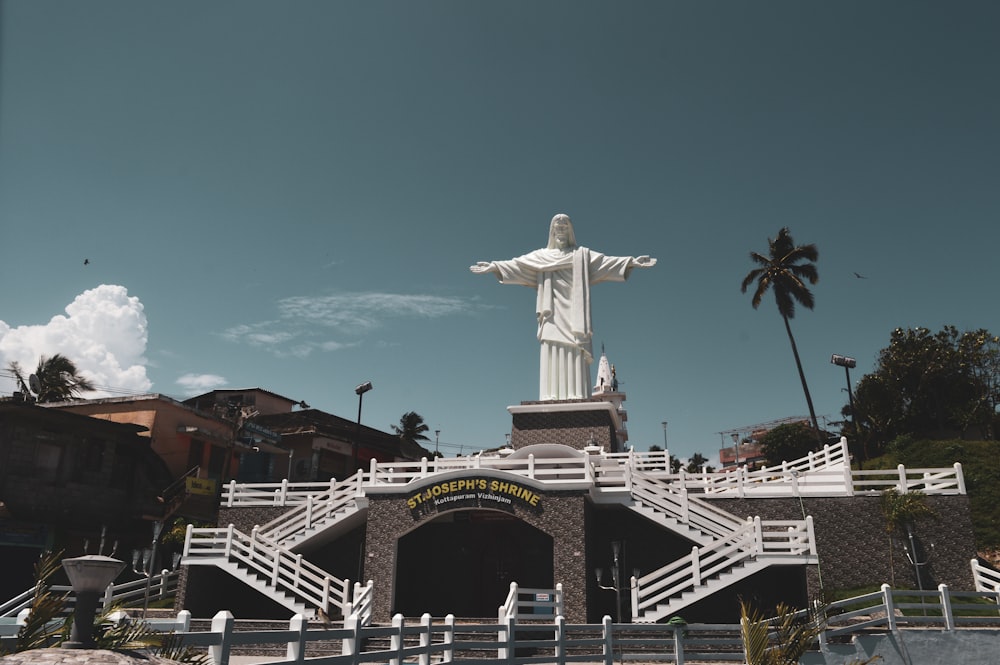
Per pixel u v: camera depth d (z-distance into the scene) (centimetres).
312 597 3086
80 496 4353
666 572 2870
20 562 3988
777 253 6606
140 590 3434
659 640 2184
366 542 3316
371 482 3506
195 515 4959
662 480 3638
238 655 2778
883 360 7450
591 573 3225
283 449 6569
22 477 4088
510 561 3594
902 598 3000
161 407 5241
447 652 1780
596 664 2591
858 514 3200
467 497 3259
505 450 4262
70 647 1034
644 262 4553
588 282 4553
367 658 1466
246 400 7419
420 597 3616
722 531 3077
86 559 1054
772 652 1733
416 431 9738
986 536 3947
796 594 3094
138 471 4781
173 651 1123
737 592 3203
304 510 3597
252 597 3516
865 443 7175
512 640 1977
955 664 2350
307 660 1286
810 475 3556
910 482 3228
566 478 3559
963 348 7050
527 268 4675
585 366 4478
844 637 2469
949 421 6912
